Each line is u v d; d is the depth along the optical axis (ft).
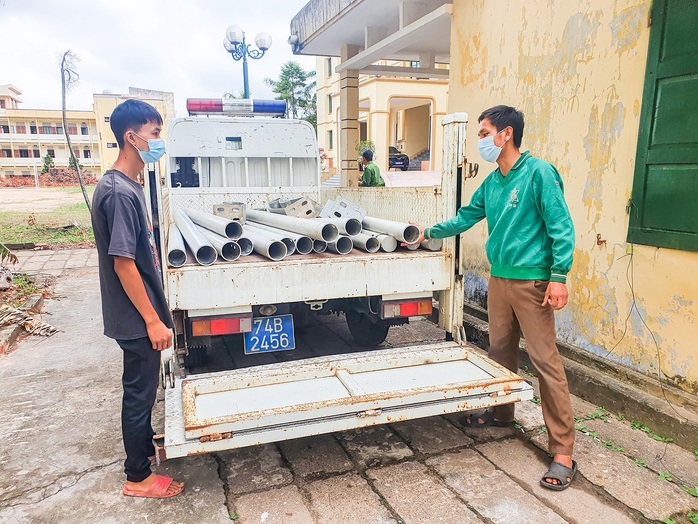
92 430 10.28
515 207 8.38
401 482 8.44
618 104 10.69
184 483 8.46
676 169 9.42
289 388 9.05
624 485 8.25
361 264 10.18
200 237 10.23
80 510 7.76
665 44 9.48
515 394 8.71
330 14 24.61
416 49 27.99
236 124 16.05
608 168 11.02
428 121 90.27
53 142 183.62
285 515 7.61
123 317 7.22
